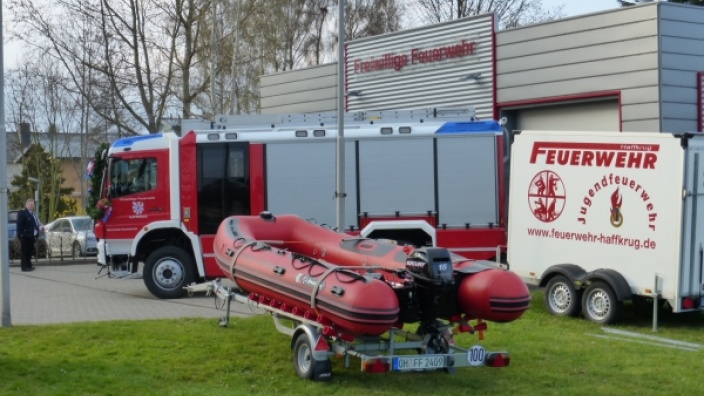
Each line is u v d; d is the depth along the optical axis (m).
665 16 17.80
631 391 8.51
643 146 12.35
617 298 12.33
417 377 8.90
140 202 15.58
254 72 37.81
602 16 18.83
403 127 15.66
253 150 15.63
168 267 15.34
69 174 59.00
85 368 9.04
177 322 11.78
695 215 12.00
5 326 11.29
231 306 13.77
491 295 8.37
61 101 54.78
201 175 15.51
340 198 14.08
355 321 7.90
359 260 9.78
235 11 32.28
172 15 31.86
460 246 15.55
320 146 15.78
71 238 27.47
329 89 27.31
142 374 8.88
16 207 43.69
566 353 10.22
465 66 22.39
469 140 15.62
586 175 13.08
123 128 33.09
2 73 11.25
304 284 8.60
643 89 18.02
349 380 8.68
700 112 18.12
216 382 8.62
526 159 14.01
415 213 15.60
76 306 14.11
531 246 13.83
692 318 13.20
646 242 12.26
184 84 32.34
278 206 15.67
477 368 9.38
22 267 21.97
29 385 8.27
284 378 8.74
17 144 49.19
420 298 8.56
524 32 20.75
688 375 9.20
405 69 24.22
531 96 20.59
